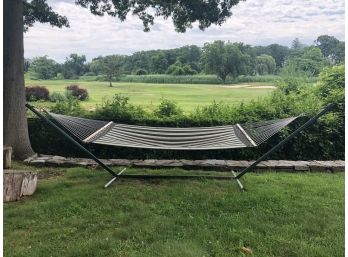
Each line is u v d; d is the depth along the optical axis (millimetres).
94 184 6027
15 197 5203
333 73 9688
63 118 6125
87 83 38062
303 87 9969
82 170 6836
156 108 8797
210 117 8336
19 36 7656
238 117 8297
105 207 4957
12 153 7574
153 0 9969
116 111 8430
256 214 4730
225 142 5797
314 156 8000
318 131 7973
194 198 5332
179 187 5859
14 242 3949
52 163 7176
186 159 7879
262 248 3830
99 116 8383
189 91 32312
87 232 4203
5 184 5094
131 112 8477
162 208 4969
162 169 7082
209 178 6316
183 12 9867
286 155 7949
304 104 8422
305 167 7055
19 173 5246
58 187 5848
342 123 7977
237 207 5004
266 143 7824
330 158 8023
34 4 9664
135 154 7949
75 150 8086
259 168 7047
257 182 6215
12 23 7586
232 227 4348
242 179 6348
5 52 7543
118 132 6324
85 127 6191
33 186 5484
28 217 4625
